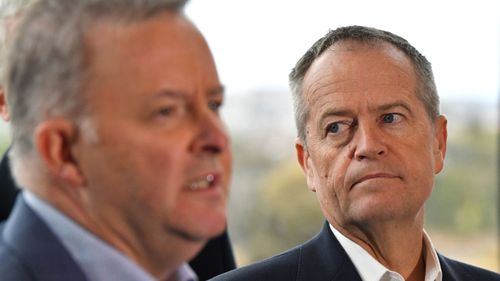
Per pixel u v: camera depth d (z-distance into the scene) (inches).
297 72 99.0
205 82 49.7
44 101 47.4
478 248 235.3
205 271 93.7
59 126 47.4
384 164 89.0
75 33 47.2
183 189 48.4
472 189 240.2
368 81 91.8
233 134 240.1
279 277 93.7
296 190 229.0
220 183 49.8
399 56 94.2
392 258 93.1
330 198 93.3
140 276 48.2
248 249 227.3
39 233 47.4
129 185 47.4
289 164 235.6
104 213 48.5
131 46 47.3
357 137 90.8
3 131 90.8
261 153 238.5
